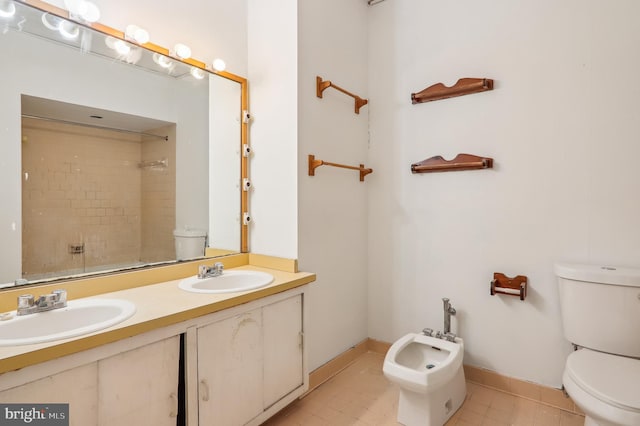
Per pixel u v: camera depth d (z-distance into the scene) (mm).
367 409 1851
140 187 1698
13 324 1117
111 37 1566
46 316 1196
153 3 1718
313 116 2049
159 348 1210
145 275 1649
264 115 2088
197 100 1921
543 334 1901
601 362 1445
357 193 2447
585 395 1278
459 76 2143
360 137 2469
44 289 1342
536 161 1906
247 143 2148
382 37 2475
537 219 1909
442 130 2215
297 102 1932
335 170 2232
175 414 1259
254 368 1565
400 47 2389
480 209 2086
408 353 1908
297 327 1816
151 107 1729
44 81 1385
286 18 1974
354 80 2402
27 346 939
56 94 1419
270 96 2055
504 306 2014
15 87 1312
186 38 1856
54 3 1403
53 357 945
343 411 1833
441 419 1681
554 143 1855
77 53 1475
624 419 1161
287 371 1753
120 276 1552
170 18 1787
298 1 1936
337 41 2240
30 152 1353
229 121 2070
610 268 1648
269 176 2068
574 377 1355
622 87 1688
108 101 1577
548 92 1867
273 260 2023
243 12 2162
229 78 2053
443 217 2223
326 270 2170
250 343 1544
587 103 1769
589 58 1761
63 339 984
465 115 2127
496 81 2018
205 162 1959
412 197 2348
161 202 1779
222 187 2045
